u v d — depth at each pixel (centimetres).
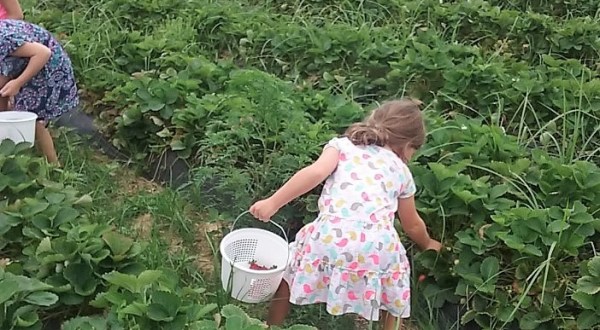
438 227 233
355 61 364
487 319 211
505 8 470
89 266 193
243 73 312
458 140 273
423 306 221
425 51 349
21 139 261
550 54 402
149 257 222
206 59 352
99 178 279
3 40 259
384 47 358
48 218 212
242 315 170
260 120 270
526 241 218
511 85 332
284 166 251
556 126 317
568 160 279
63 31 386
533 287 212
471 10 422
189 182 265
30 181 234
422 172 244
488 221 232
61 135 306
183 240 247
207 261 240
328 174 201
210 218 249
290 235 245
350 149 204
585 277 205
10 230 214
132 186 286
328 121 287
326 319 216
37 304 173
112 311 173
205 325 168
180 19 394
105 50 354
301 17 416
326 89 328
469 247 221
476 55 364
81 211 237
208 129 269
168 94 299
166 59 338
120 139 302
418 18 427
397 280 197
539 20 405
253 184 253
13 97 273
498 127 283
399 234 233
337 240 193
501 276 219
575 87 325
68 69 280
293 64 368
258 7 445
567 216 223
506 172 253
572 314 210
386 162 204
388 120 206
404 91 332
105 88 323
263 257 214
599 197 243
